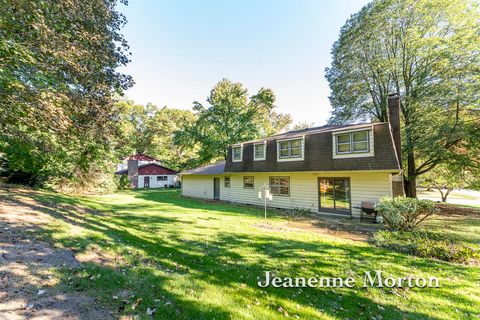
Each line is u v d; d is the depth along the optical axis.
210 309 2.94
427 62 14.27
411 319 2.99
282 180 13.77
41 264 3.53
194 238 6.42
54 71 6.04
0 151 9.80
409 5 14.90
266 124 30.30
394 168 9.30
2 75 4.53
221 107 25.97
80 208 9.55
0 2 4.66
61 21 6.30
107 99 8.52
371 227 8.70
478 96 12.00
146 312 2.76
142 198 18.02
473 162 12.59
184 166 37.12
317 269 4.52
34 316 2.42
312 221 9.81
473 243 6.45
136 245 5.31
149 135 43.81
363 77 17.77
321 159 11.52
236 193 16.66
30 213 6.44
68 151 10.64
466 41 12.63
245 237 6.72
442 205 16.02
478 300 3.48
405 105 15.45
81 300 2.82
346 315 3.04
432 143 12.47
